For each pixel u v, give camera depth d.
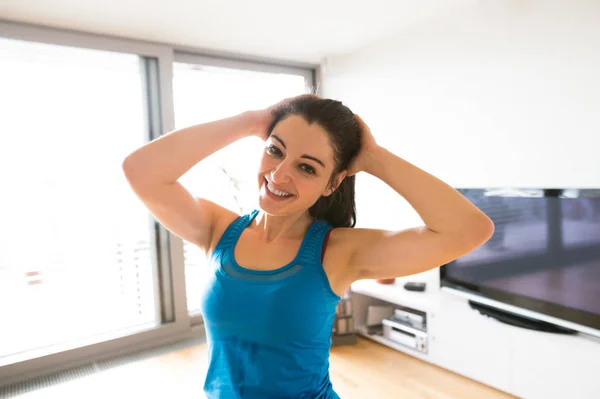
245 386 0.80
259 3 2.25
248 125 0.91
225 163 3.23
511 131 2.31
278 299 0.78
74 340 2.74
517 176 2.30
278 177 0.80
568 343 2.02
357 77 3.27
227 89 3.33
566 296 2.01
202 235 0.98
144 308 3.00
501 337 2.26
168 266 3.03
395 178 0.84
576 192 1.95
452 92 2.60
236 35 2.79
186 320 3.09
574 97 2.03
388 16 2.55
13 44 2.45
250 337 0.79
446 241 0.80
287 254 0.86
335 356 2.78
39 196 2.56
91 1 2.14
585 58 1.98
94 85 2.73
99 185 2.76
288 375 0.79
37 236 2.57
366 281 3.04
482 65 2.42
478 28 2.42
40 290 2.61
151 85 2.89
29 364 2.51
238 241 0.91
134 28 2.56
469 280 2.44
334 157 0.84
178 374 2.57
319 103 0.84
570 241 1.98
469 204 0.79
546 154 2.16
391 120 3.03
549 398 2.08
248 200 3.37
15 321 2.55
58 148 2.61
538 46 2.16
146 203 0.89
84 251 2.73
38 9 2.22
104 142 2.77
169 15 2.38
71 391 2.38
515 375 2.21
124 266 2.89
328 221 0.98
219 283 0.84
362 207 3.36
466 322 2.42
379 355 2.79
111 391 2.38
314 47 3.15
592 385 1.93
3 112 2.44
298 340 0.79
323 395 0.85
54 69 2.59
